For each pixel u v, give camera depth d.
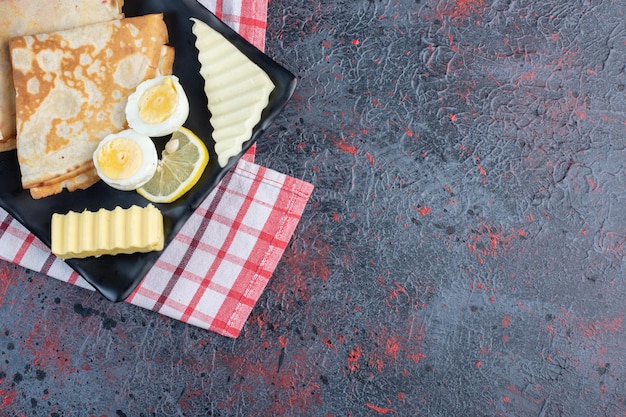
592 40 0.64
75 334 0.61
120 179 0.56
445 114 0.63
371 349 0.62
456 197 0.63
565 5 0.64
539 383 0.62
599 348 0.62
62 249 0.56
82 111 0.56
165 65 0.57
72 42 0.56
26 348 0.61
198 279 0.61
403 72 0.63
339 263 0.62
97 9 0.57
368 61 0.63
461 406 0.62
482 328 0.62
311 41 0.63
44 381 0.61
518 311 0.62
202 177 0.56
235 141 0.56
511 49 0.64
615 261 0.63
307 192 0.61
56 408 0.61
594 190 0.63
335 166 0.63
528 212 0.63
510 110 0.63
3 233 0.60
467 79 0.64
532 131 0.63
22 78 0.55
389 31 0.64
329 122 0.63
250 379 0.62
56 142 0.56
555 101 0.64
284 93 0.57
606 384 0.62
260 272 0.61
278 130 0.63
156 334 0.62
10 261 0.60
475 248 0.63
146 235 0.55
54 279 0.61
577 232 0.63
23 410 0.61
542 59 0.64
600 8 0.64
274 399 0.62
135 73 0.57
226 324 0.61
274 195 0.62
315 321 0.62
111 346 0.61
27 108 0.55
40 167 0.56
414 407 0.62
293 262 0.62
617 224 0.63
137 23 0.56
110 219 0.55
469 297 0.62
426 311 0.62
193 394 0.62
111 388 0.61
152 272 0.61
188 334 0.62
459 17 0.64
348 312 0.62
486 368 0.62
